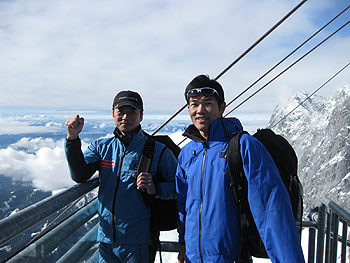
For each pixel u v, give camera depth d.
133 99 2.70
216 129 2.29
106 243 2.73
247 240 2.10
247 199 2.11
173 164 2.87
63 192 2.16
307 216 3.24
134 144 2.78
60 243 2.20
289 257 1.79
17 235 1.56
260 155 2.00
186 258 2.35
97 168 2.84
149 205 2.75
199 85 2.33
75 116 2.50
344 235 2.64
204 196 2.21
